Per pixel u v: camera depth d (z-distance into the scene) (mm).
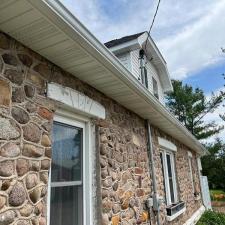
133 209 4031
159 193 5395
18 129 2254
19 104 2314
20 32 2279
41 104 2568
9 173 2090
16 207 2094
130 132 4535
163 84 11242
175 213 6203
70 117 3172
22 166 2221
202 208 10695
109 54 2838
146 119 5375
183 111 25016
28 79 2467
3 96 2166
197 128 24281
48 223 2535
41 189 2371
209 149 22984
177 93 24953
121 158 3980
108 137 3707
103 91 3723
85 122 3439
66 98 2908
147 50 9492
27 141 2326
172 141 7660
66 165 3016
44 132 2543
